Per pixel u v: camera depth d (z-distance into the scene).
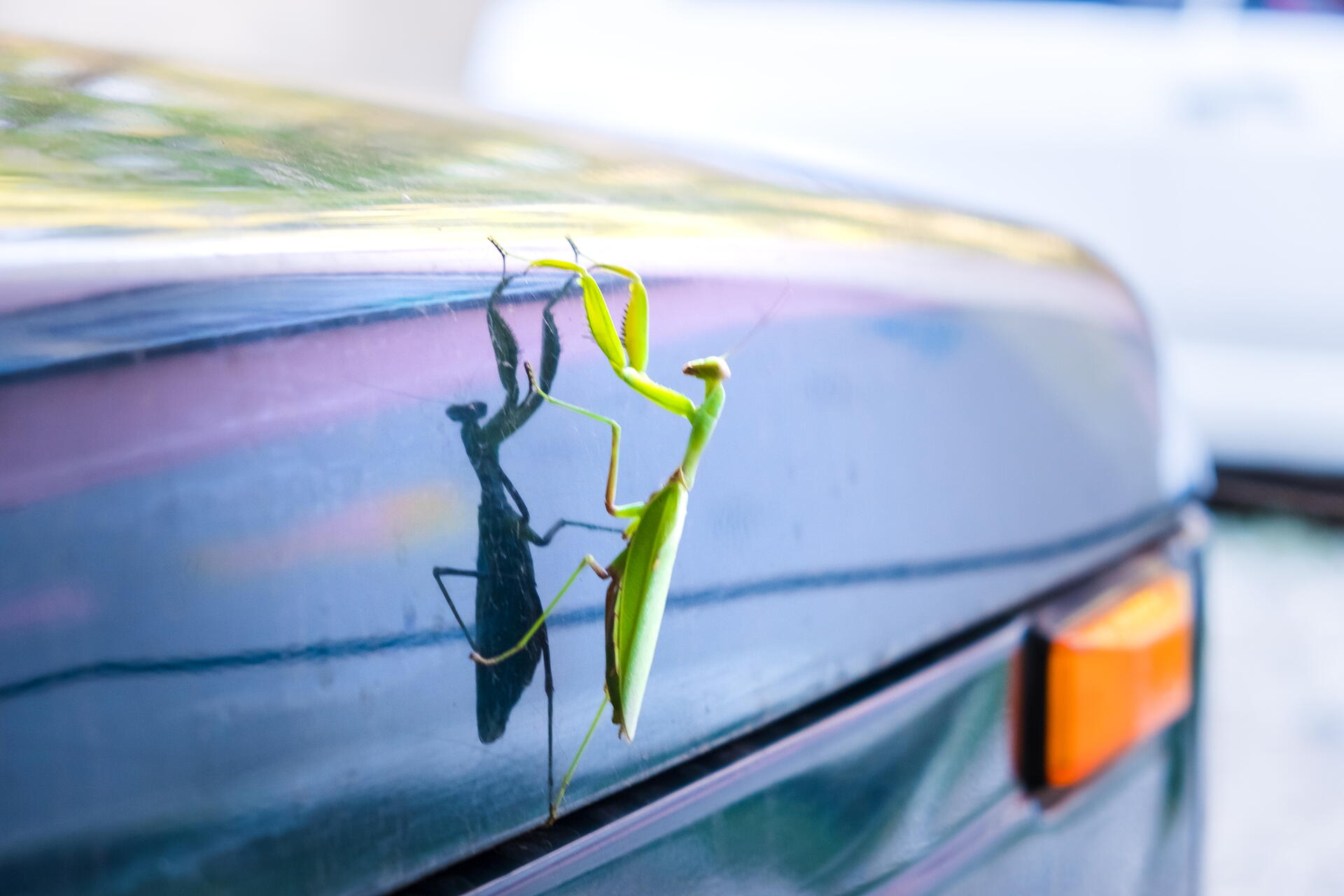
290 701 0.73
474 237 0.77
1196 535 0.98
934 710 0.86
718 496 0.80
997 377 0.88
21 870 0.71
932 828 0.85
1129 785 0.91
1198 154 2.56
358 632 0.74
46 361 0.71
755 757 0.81
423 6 3.04
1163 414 0.97
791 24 2.88
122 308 0.72
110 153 0.76
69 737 0.71
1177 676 0.93
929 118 2.72
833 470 0.83
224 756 0.73
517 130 0.90
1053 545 0.90
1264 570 2.35
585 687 0.78
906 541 0.85
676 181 0.86
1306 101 2.51
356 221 0.76
